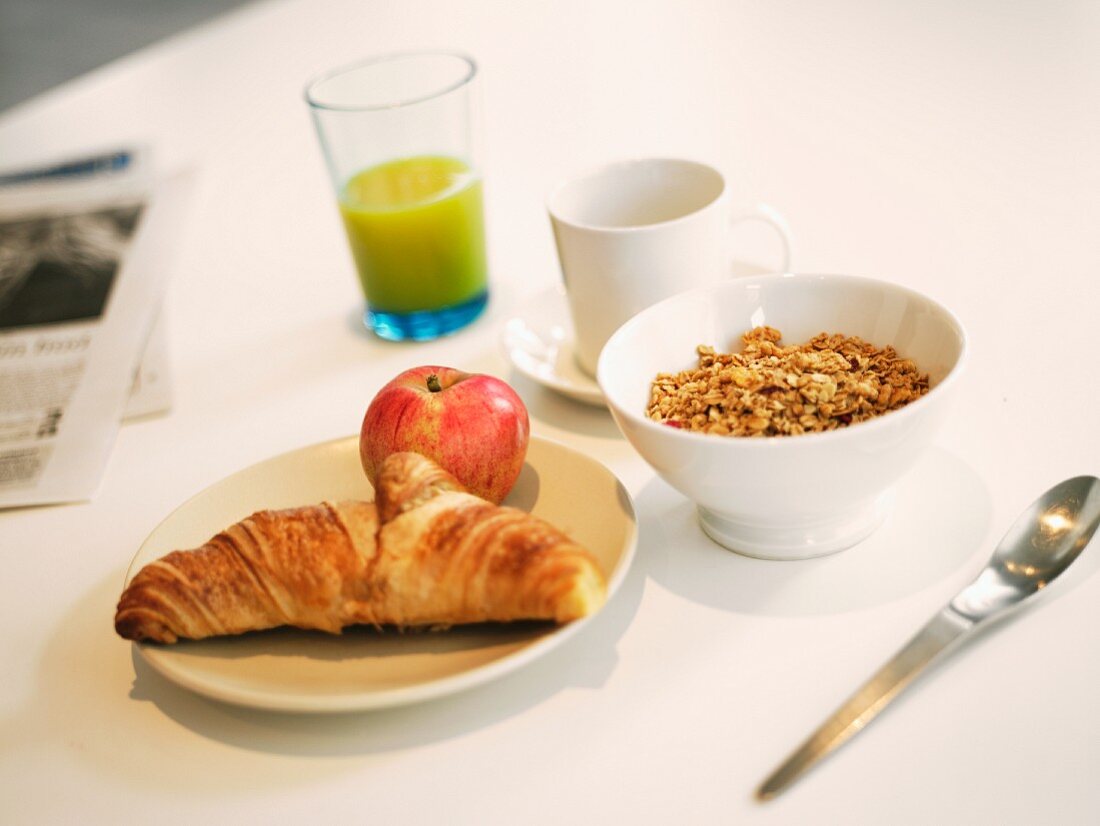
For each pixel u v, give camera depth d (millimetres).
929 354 615
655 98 1256
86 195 1306
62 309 1059
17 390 939
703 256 748
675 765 498
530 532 542
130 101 1585
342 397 866
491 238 1065
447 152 907
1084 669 498
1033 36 1187
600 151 1160
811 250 917
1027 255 841
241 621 577
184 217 1212
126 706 594
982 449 663
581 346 809
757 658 548
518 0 1600
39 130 1565
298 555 566
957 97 1104
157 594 572
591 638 584
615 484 636
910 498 639
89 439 864
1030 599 530
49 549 749
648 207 832
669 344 669
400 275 906
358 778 522
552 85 1341
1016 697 492
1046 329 755
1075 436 653
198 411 886
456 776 515
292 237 1158
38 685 622
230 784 531
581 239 742
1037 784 451
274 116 1419
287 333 984
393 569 550
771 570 607
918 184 977
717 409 624
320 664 569
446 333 938
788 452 529
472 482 653
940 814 448
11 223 1257
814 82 1210
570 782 500
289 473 716
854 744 487
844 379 610
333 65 1489
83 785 545
